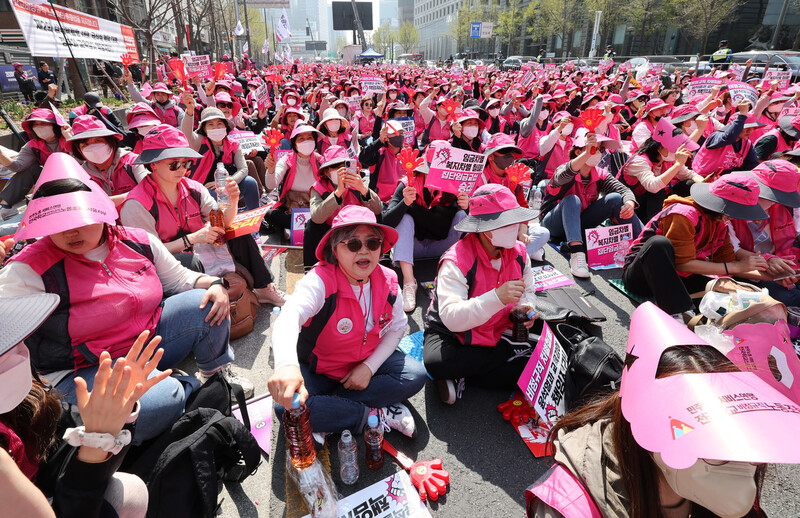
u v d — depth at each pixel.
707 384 0.88
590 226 5.13
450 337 2.85
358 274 2.28
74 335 2.14
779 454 0.75
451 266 2.73
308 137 5.08
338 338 2.39
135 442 2.02
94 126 3.94
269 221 5.46
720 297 2.73
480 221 2.56
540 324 3.15
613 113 7.30
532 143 8.27
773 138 5.89
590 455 1.20
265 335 3.56
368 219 2.17
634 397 0.97
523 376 2.42
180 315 2.51
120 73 18.03
